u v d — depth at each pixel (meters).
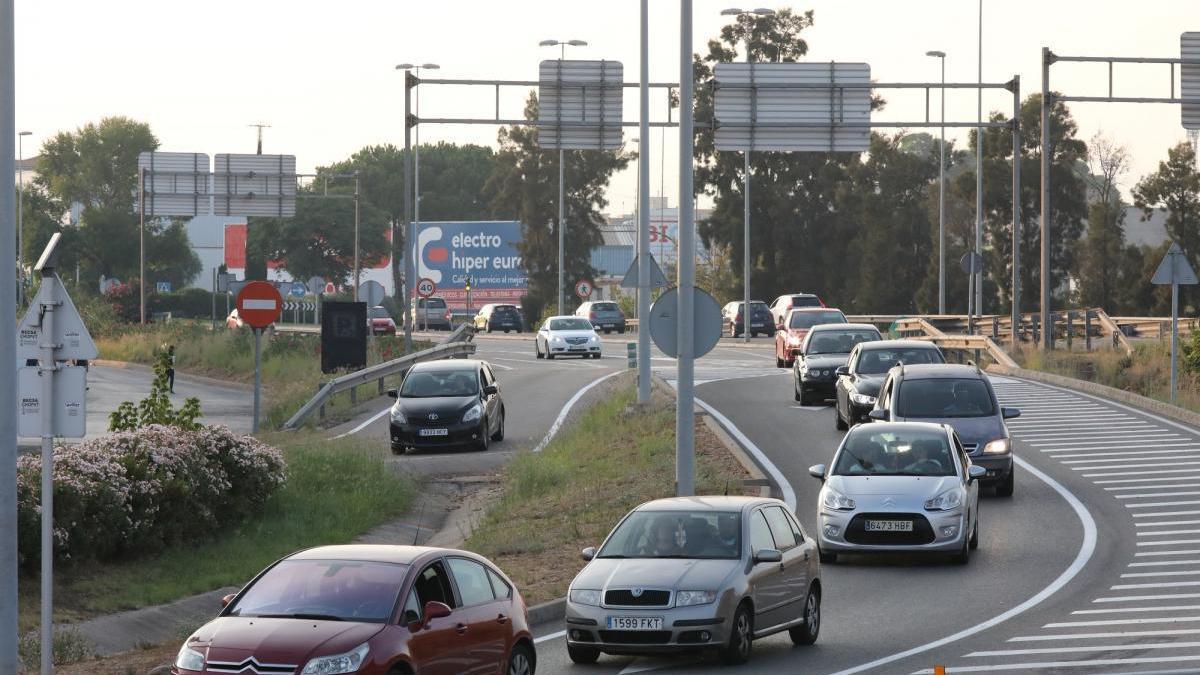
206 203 94.88
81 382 19.56
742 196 143.25
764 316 118.00
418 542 36.19
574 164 168.12
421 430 47.62
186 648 16.38
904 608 25.31
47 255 19.53
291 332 93.69
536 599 25.78
